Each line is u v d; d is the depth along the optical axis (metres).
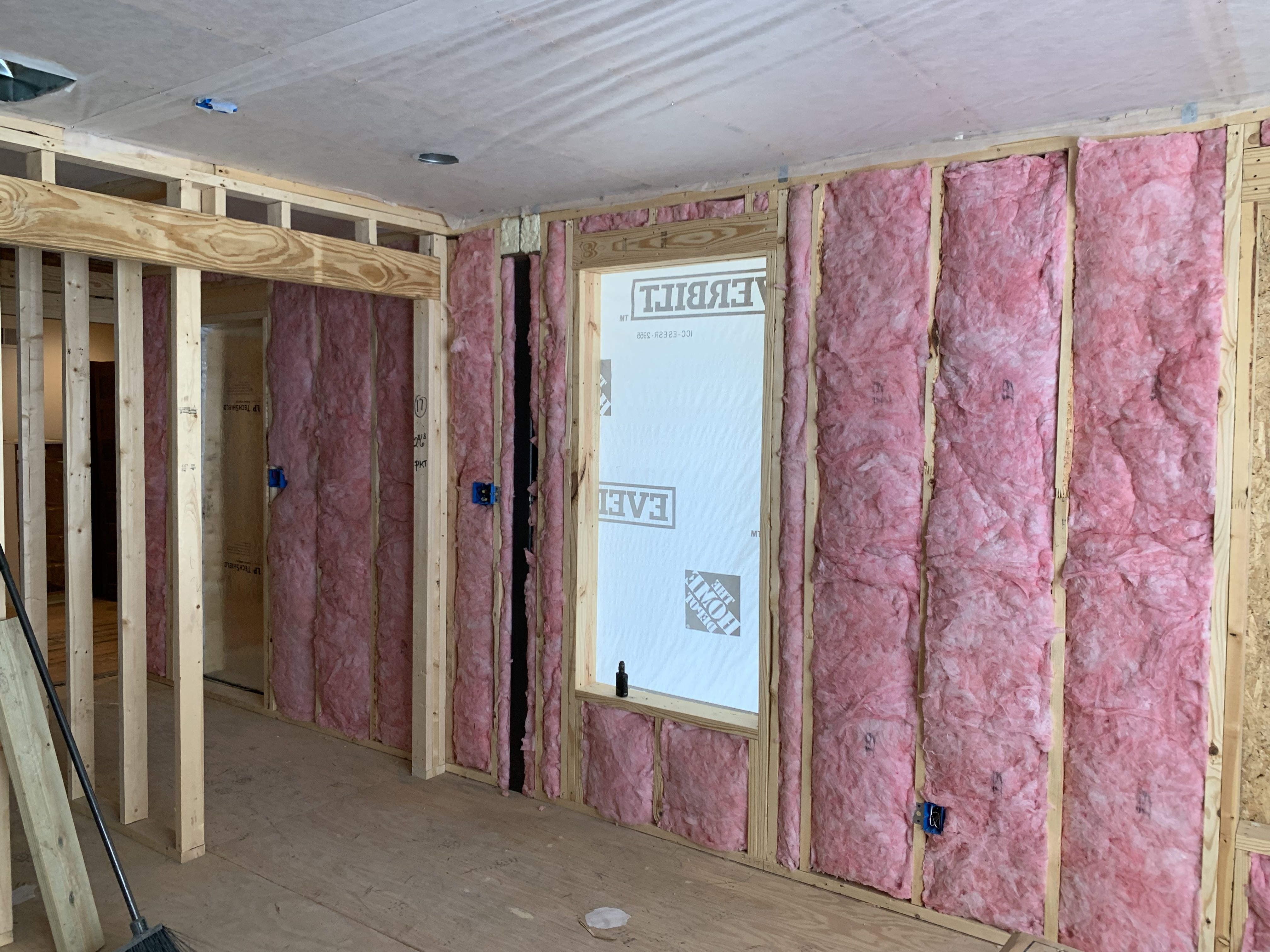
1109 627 2.82
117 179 3.77
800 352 3.35
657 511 3.87
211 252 3.36
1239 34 2.14
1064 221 2.85
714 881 3.44
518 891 3.34
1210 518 2.66
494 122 2.89
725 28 2.15
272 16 2.12
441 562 4.38
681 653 3.83
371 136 3.06
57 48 2.34
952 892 3.12
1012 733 2.99
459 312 4.30
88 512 3.97
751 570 3.62
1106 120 2.77
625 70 2.43
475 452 4.29
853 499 3.26
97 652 6.36
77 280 3.76
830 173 3.28
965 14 2.05
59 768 2.93
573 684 4.00
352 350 4.79
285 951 2.94
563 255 3.96
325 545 4.95
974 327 2.99
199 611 3.52
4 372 7.23
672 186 3.65
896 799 3.23
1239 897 2.69
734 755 3.57
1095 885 2.88
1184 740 2.73
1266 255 2.62
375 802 4.10
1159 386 2.72
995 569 2.99
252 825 3.85
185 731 3.50
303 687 5.10
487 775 4.34
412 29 2.18
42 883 2.84
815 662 3.39
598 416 4.02
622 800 3.85
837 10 2.03
